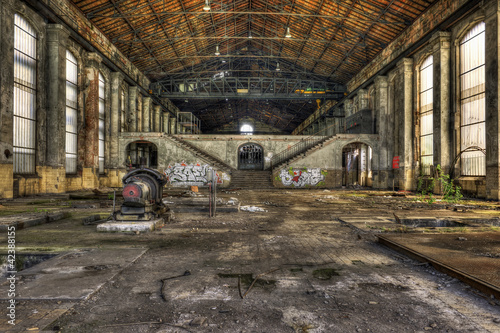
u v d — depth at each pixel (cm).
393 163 2319
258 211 1057
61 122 1662
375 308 299
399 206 1238
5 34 1296
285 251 517
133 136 2572
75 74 1928
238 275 393
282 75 3638
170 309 294
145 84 3108
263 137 2791
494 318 278
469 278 355
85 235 638
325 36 2509
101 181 2302
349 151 3381
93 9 1895
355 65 2839
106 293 330
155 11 2094
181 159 2622
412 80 2164
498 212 1003
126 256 468
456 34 1691
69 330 252
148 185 765
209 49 3070
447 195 1522
